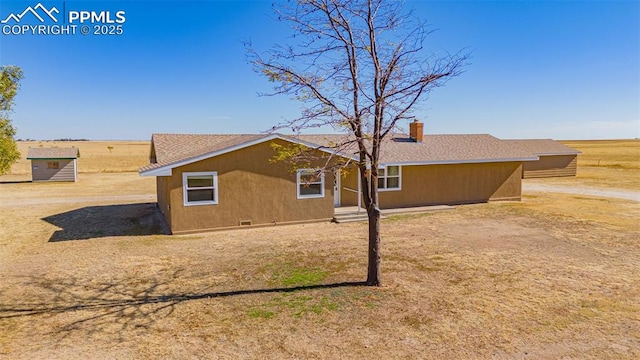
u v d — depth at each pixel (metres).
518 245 11.99
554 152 34.47
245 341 6.15
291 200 15.72
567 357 5.64
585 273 9.31
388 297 7.85
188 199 14.13
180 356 5.72
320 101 8.04
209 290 8.42
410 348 5.89
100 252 11.61
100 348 5.98
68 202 21.50
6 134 13.70
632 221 15.60
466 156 20.47
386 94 7.77
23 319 7.04
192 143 19.11
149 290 8.46
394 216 17.50
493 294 8.01
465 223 15.57
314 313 7.12
